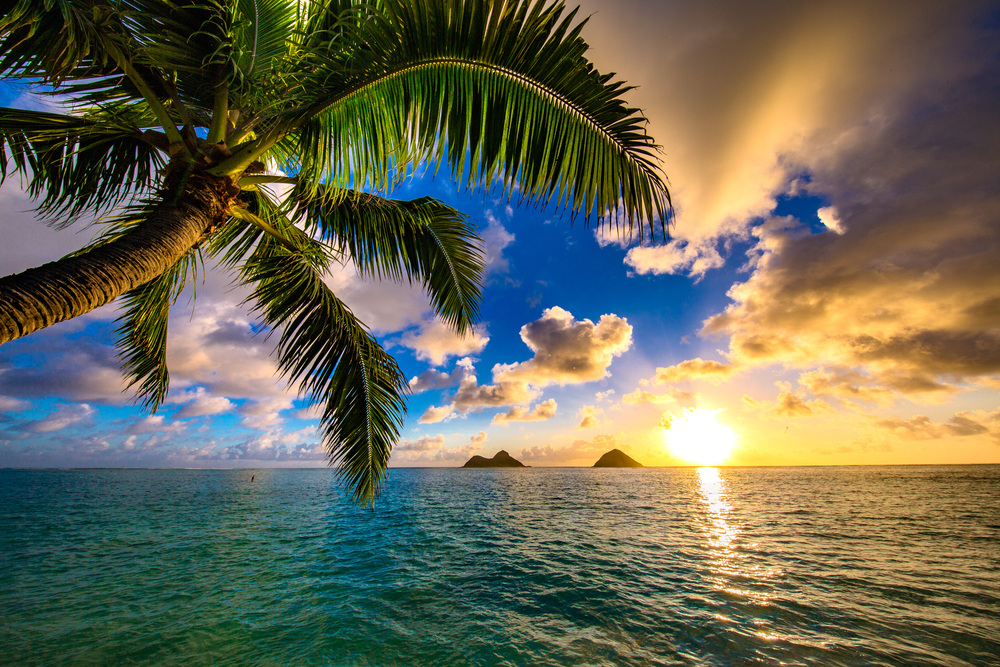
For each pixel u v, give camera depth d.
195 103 3.50
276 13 3.89
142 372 5.51
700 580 8.24
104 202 4.16
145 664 4.65
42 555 10.04
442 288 6.39
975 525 15.57
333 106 3.06
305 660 4.83
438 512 20.38
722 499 28.05
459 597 7.15
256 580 8.05
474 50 2.45
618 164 2.39
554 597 7.17
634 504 24.61
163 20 2.85
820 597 7.17
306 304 5.19
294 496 29.48
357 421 5.80
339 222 5.35
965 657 4.95
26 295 1.91
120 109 3.36
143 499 25.91
